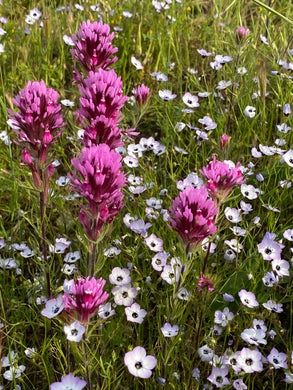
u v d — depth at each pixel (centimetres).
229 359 31
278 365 31
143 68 63
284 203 46
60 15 71
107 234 33
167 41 67
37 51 63
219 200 31
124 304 34
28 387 34
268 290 38
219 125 54
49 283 34
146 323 38
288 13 70
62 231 45
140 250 42
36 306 36
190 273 39
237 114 58
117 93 31
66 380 25
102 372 33
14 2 72
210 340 32
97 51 39
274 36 66
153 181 48
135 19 70
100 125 31
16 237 44
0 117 53
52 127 31
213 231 28
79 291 26
